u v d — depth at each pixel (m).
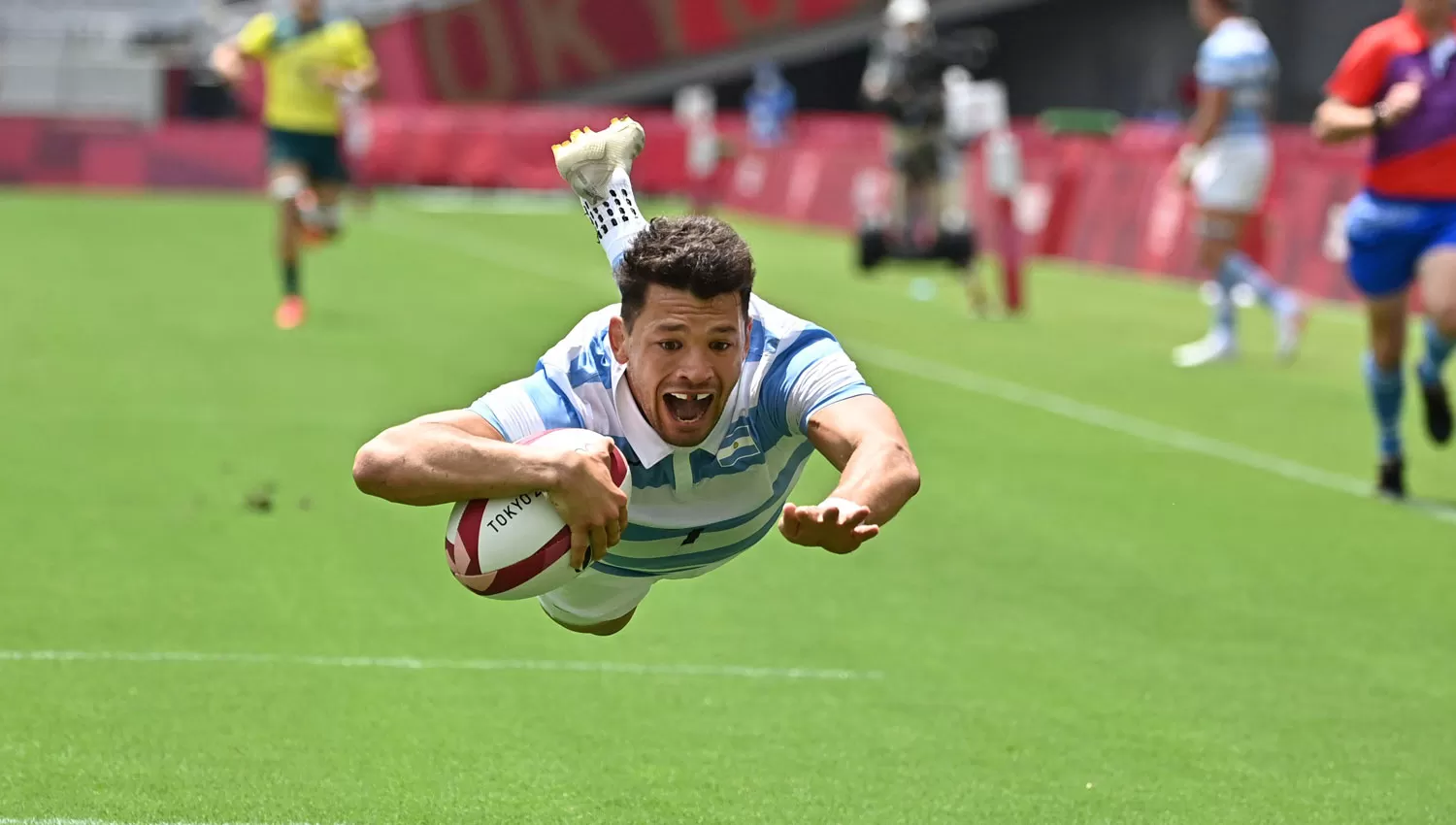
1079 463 34.66
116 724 18.83
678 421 13.37
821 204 87.31
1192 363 47.47
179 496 29.66
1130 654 22.72
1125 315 57.47
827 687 21.05
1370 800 17.70
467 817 16.56
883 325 53.81
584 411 13.65
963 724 19.81
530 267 67.56
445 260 69.31
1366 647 23.27
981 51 61.28
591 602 15.52
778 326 13.84
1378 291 30.95
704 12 120.88
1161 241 67.94
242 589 24.39
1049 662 22.30
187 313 51.97
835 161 86.88
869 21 120.25
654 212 92.56
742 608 24.48
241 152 99.75
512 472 12.74
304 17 51.81
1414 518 30.73
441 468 12.74
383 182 105.25
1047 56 125.06
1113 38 120.56
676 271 12.68
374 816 16.50
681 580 25.86
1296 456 35.84
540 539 13.04
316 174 52.47
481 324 51.53
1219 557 27.77
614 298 58.47
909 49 60.41
